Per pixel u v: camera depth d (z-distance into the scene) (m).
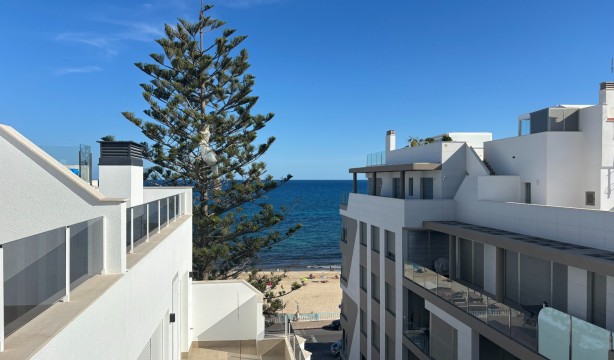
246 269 25.64
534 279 12.38
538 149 14.66
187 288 12.90
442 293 14.75
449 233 15.48
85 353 4.05
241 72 25.19
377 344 20.75
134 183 8.65
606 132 13.33
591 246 10.66
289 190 199.88
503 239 12.27
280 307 24.55
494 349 13.02
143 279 6.48
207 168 24.09
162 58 23.75
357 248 23.97
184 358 12.76
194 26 25.09
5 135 5.22
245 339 14.27
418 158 20.28
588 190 13.93
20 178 5.27
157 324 7.71
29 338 3.32
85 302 4.20
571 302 10.94
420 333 16.55
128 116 21.84
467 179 16.69
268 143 23.89
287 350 12.84
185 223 12.49
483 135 23.44
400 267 17.86
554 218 11.96
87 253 5.02
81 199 5.35
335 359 31.34
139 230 7.56
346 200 26.38
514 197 15.56
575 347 8.89
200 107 24.73
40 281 3.81
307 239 90.00
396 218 18.22
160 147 23.14
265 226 24.50
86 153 9.21
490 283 14.64
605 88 13.96
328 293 50.50
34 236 3.71
